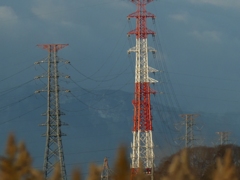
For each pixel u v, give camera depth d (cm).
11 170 2889
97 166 3100
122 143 2773
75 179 3066
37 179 2939
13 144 2930
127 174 2719
